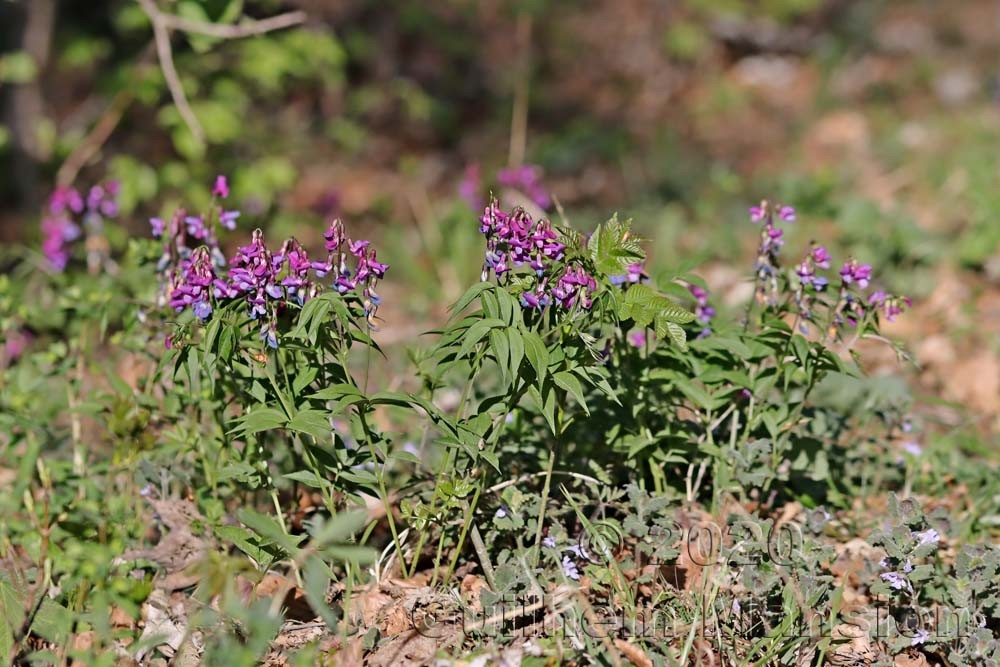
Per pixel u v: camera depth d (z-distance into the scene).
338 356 4.30
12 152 10.63
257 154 12.18
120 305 5.96
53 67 13.55
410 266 9.98
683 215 11.16
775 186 11.20
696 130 14.09
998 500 5.53
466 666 4.06
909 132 13.35
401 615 4.40
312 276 4.36
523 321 4.20
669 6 16.36
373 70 14.64
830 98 14.76
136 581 4.54
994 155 11.73
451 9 16.06
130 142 12.01
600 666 4.00
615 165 12.90
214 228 5.10
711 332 4.86
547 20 16.50
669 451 4.84
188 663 4.19
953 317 8.38
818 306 5.54
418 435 5.76
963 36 17.30
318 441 4.41
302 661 3.87
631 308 4.21
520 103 11.81
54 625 4.30
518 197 8.78
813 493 5.34
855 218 9.51
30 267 8.15
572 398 5.02
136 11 9.49
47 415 5.61
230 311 4.24
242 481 4.56
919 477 5.77
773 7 17.12
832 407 6.18
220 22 7.36
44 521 4.91
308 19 12.83
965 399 7.28
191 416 5.05
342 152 13.55
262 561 4.30
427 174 13.38
